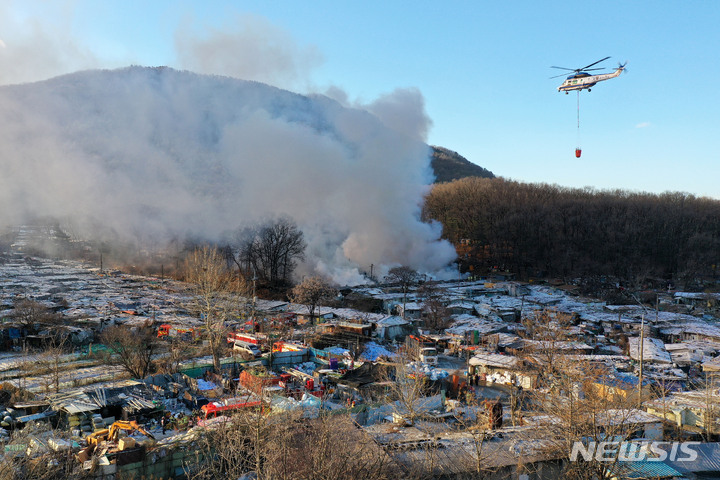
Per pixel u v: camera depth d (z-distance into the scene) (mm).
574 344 64000
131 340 51312
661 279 144625
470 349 64438
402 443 26188
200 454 27500
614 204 181750
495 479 24000
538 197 193125
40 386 42625
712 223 169250
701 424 34562
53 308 79438
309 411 31125
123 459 25969
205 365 50250
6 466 23250
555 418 28500
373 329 75875
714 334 74688
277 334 67500
